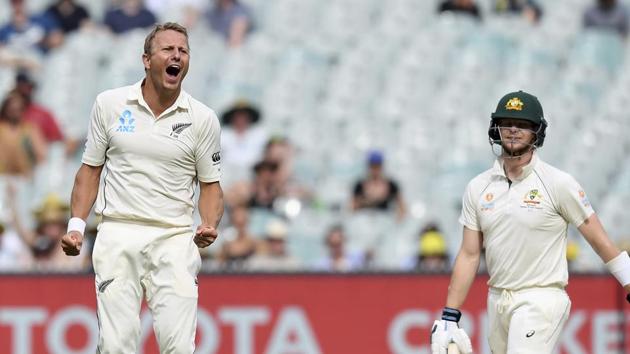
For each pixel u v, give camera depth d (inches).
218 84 2043.6
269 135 1868.8
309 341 1268.5
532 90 2037.4
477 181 917.8
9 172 1788.9
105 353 836.6
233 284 1267.2
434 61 2075.5
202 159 844.6
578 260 1620.3
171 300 834.8
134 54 2028.8
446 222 1766.7
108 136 834.8
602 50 2096.5
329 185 1843.0
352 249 1667.1
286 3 2159.2
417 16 2153.1
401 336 1270.9
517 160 897.5
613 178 1932.8
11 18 2046.0
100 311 839.7
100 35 2057.1
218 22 2110.0
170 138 830.5
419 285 1275.8
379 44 2107.5
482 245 930.7
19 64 1996.8
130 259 836.6
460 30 2113.7
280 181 1733.5
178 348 834.2
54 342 1253.1
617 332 1261.1
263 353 1263.5
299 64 2064.5
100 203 846.5
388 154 1918.1
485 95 2027.6
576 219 893.8
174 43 816.9
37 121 1839.3
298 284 1270.9
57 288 1256.8
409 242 1684.3
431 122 1972.2
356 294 1273.4
